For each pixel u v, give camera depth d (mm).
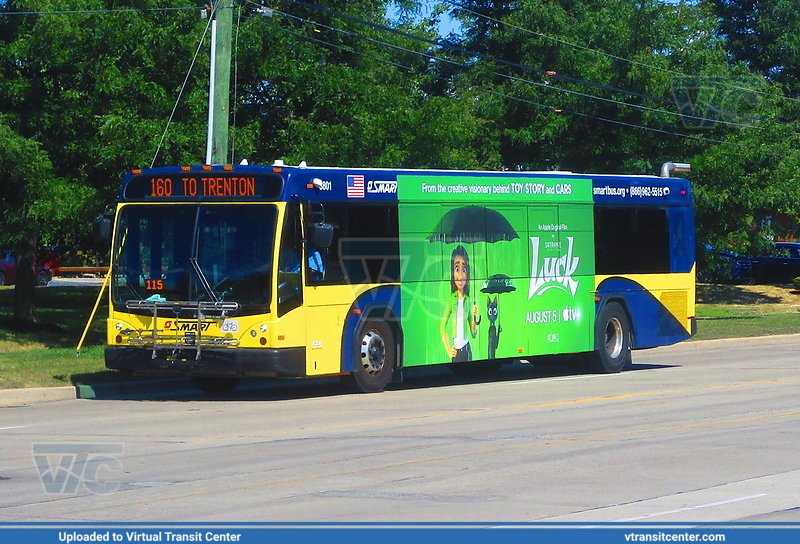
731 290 53906
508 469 11898
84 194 27438
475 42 50062
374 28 34562
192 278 19047
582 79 40031
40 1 26547
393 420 16328
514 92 40688
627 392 19922
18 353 24844
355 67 34000
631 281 24703
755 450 13102
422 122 29703
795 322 38469
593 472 11672
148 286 19375
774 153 38750
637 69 38719
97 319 36719
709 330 35469
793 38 54062
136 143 26656
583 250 23797
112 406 18844
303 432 15086
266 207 18797
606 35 40125
